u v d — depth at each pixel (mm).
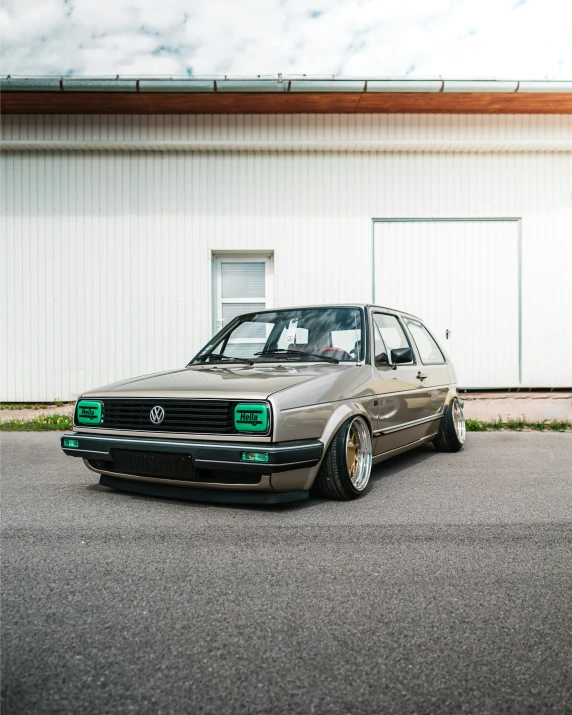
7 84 8867
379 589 2389
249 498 3492
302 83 9008
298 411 3447
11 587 2400
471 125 10164
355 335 4551
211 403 3449
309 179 10281
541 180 10375
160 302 10195
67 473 4797
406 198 10320
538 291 10406
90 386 10148
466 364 10375
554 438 6730
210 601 2268
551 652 1887
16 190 10133
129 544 2936
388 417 4469
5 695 1632
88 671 1764
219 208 10242
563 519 3412
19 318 10125
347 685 1697
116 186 10164
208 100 9406
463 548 2895
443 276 10359
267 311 5078
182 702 1608
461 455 5715
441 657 1856
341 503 3768
